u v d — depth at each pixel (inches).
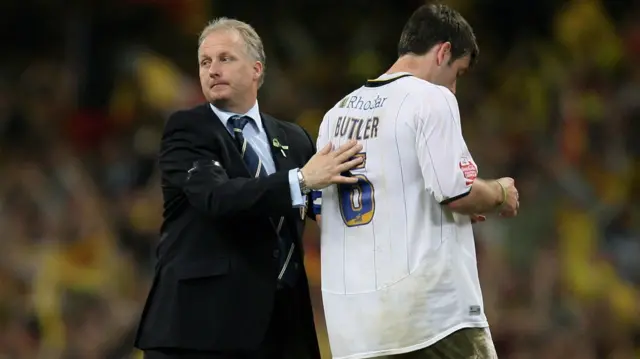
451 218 529.3
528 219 1353.3
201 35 605.6
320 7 1744.6
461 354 522.0
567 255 1304.1
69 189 1412.4
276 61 1678.2
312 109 1606.8
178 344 562.6
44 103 1620.3
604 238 1376.7
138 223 1374.3
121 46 1659.7
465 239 533.3
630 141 1541.6
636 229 1393.9
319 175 539.2
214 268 566.6
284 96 1605.6
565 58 1651.1
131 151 1493.6
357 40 1705.2
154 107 1546.5
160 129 1519.4
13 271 1278.3
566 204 1391.5
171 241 582.6
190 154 575.8
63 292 1263.5
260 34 1721.2
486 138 1531.7
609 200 1430.9
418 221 526.9
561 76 1620.3
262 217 578.6
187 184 563.2
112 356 1227.2
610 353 1218.6
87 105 1615.4
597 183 1466.5
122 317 1247.5
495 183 534.9
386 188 533.0
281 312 594.9
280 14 1740.9
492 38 1727.4
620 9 1756.9
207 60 592.1
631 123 1556.3
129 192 1439.5
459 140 524.1
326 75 1676.9
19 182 1412.4
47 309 1246.3
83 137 1561.3
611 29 1658.5
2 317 1237.7
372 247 536.1
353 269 542.3
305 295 601.3
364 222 540.7
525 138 1523.1
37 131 1574.8
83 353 1223.5
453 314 520.7
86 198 1393.9
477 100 1626.5
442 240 525.0
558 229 1344.7
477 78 1670.8
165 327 567.8
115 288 1293.1
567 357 1194.6
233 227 573.6
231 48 589.6
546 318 1221.7
